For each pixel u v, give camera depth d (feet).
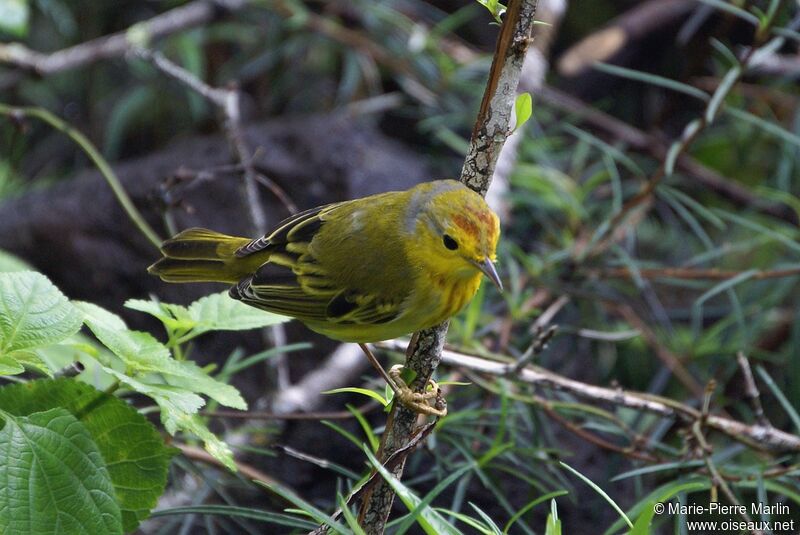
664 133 48.88
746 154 46.19
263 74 49.98
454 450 28.37
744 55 32.14
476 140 19.63
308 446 32.04
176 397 18.42
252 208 32.35
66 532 16.76
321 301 25.66
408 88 45.03
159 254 40.24
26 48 49.88
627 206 35.45
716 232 46.39
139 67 44.50
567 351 37.42
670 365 34.68
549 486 30.71
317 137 42.55
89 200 41.22
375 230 25.52
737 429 26.78
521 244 40.50
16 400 18.63
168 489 29.78
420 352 20.33
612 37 48.60
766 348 39.70
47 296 18.19
